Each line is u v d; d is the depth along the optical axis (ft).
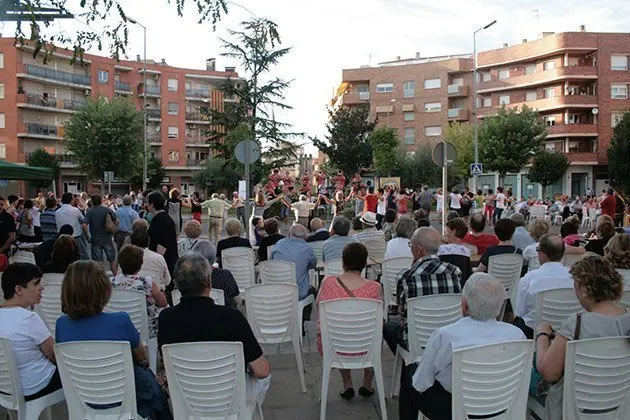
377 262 30.71
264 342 19.49
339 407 16.99
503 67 205.98
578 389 11.57
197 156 256.73
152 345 18.45
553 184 184.34
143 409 13.07
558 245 17.76
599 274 11.80
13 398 13.26
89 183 195.72
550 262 17.92
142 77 239.50
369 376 17.74
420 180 188.55
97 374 12.62
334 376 19.84
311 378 19.63
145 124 160.76
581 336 11.61
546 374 11.84
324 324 15.79
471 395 11.40
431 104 219.82
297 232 25.25
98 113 166.30
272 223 30.89
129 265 18.31
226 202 62.90
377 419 16.12
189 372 12.14
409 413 14.43
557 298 16.83
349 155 175.63
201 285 12.55
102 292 13.09
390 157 180.04
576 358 11.43
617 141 144.87
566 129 180.24
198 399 12.22
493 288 11.84
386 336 17.84
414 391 13.19
